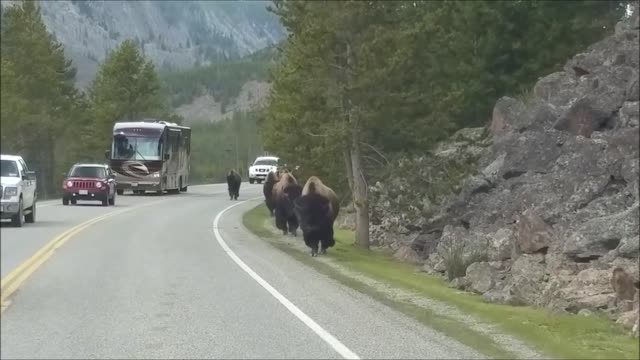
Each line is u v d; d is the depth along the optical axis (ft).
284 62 215.92
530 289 96.32
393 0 154.51
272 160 488.02
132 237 146.61
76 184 244.63
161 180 319.06
